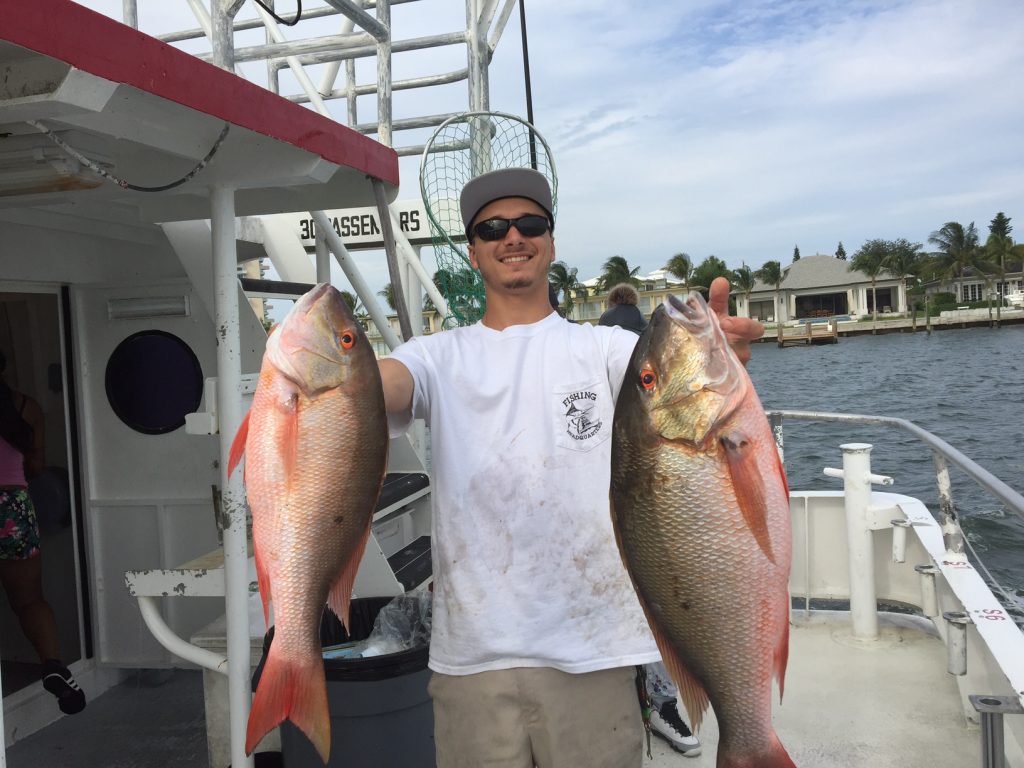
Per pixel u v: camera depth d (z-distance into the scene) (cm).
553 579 195
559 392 202
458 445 201
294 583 169
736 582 170
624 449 177
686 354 171
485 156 427
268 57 441
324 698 169
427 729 272
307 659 169
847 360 6812
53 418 419
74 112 184
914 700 371
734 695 173
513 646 191
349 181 323
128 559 421
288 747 277
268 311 573
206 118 227
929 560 441
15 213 353
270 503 168
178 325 412
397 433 205
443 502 201
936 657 414
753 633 171
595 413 202
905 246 9650
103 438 421
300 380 168
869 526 435
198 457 414
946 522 356
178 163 268
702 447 170
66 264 401
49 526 416
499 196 211
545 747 192
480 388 203
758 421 171
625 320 436
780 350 8881
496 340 210
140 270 425
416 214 549
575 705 192
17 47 169
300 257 497
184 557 417
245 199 339
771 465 172
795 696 381
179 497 416
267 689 166
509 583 194
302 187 330
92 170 239
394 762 267
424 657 270
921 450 2467
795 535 491
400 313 317
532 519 196
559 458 199
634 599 200
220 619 336
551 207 220
